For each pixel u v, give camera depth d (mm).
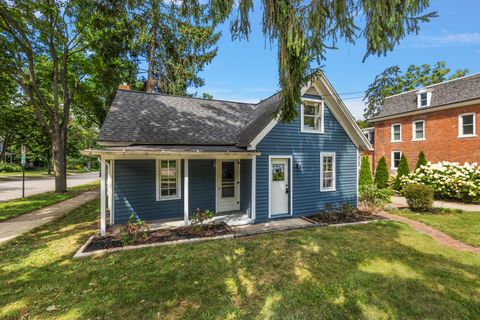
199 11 4305
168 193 7590
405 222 7426
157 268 4145
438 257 4648
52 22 11352
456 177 10828
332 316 2930
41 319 2838
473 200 10422
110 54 13953
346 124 8984
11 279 3742
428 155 15453
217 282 3709
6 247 5094
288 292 3432
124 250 4926
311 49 3789
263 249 5043
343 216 7922
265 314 2963
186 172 6645
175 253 4789
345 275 3936
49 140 27422
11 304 3105
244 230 6375
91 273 3943
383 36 3324
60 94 15109
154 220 7230
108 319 2850
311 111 8672
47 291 3410
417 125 16359
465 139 13469
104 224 5773
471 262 4426
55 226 6742
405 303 3186
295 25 3535
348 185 9125
